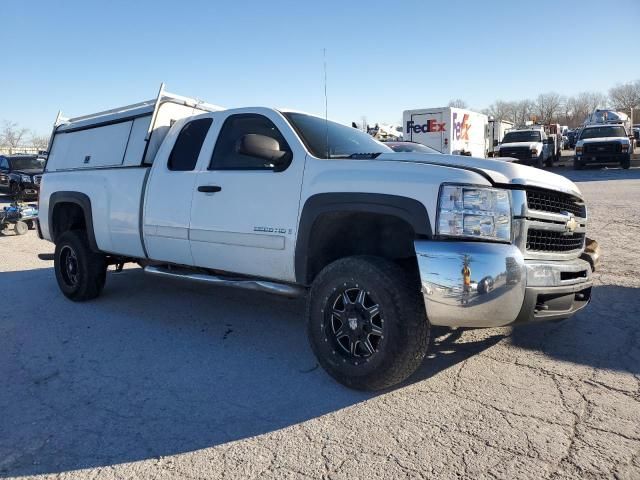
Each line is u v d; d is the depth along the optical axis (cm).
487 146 3128
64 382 397
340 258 391
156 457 294
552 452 285
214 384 386
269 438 310
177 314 566
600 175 2255
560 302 355
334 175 379
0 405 362
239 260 440
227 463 286
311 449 297
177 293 656
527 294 329
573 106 10306
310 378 392
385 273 343
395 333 337
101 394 375
